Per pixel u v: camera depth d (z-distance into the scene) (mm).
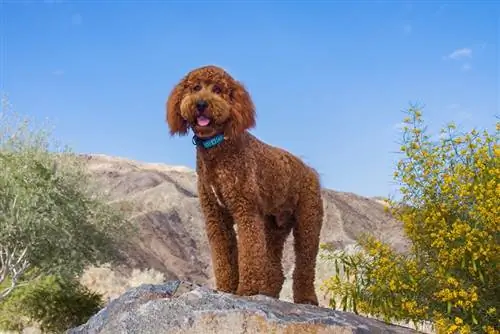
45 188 6059
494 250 2510
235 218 2354
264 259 2340
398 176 2752
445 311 2637
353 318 2289
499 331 2490
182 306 2117
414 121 2758
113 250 7059
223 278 2430
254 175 2361
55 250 6082
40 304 6094
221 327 2039
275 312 2090
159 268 11125
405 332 2334
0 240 5703
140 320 2117
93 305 6367
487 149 2688
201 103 2254
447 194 2682
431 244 2674
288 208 2668
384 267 2621
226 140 2320
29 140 6402
